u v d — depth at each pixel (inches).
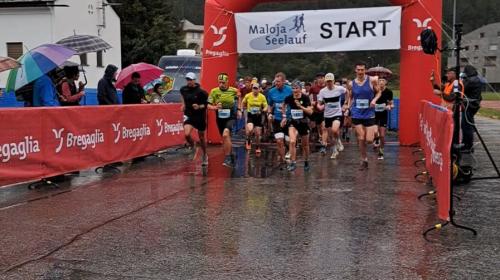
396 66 2016.5
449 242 192.2
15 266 169.3
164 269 165.8
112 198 270.7
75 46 475.8
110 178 332.5
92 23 1299.2
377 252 181.2
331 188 294.7
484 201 260.1
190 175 343.3
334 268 165.6
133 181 321.1
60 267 168.2
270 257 176.4
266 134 567.5
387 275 159.3
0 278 159.0
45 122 297.9
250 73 1806.1
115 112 367.9
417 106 497.7
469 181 310.2
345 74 1962.4
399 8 488.7
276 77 388.5
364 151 365.7
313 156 439.8
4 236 202.4
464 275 159.0
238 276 159.2
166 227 214.2
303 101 350.9
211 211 241.3
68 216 233.1
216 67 537.0
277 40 518.3
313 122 536.7
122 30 1788.9
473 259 173.5
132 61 1772.9
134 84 430.6
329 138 502.3
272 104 394.3
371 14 493.7
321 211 240.1
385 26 492.4
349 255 178.1
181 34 2027.6
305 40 512.1
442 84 411.5
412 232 205.5
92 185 307.9
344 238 197.8
